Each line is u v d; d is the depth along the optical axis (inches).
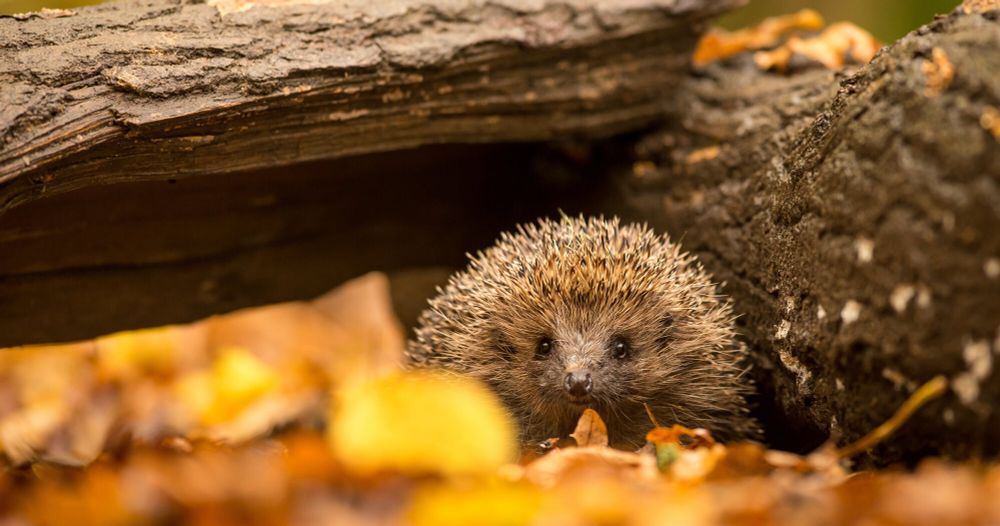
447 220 295.7
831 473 162.2
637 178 274.2
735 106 248.8
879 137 158.9
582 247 233.5
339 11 217.8
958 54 148.9
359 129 227.8
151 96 193.2
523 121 252.5
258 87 204.2
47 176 189.5
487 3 232.8
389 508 150.8
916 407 157.3
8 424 273.1
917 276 151.3
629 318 234.2
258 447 221.1
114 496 154.6
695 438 206.2
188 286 256.7
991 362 145.6
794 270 190.9
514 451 237.9
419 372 251.4
